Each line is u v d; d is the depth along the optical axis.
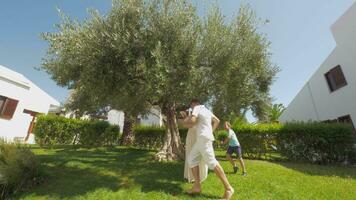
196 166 4.47
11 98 15.72
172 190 4.71
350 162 9.48
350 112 11.57
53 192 4.74
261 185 5.18
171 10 7.24
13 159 5.08
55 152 10.20
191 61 6.77
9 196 4.70
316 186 5.36
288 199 4.33
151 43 6.72
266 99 10.97
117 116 28.42
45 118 14.73
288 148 10.62
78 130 15.52
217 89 8.27
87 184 5.14
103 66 6.68
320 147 10.02
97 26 6.89
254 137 11.48
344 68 11.95
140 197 4.38
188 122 4.48
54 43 7.33
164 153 8.83
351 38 11.45
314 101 14.45
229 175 6.32
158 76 6.08
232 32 8.06
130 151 12.11
